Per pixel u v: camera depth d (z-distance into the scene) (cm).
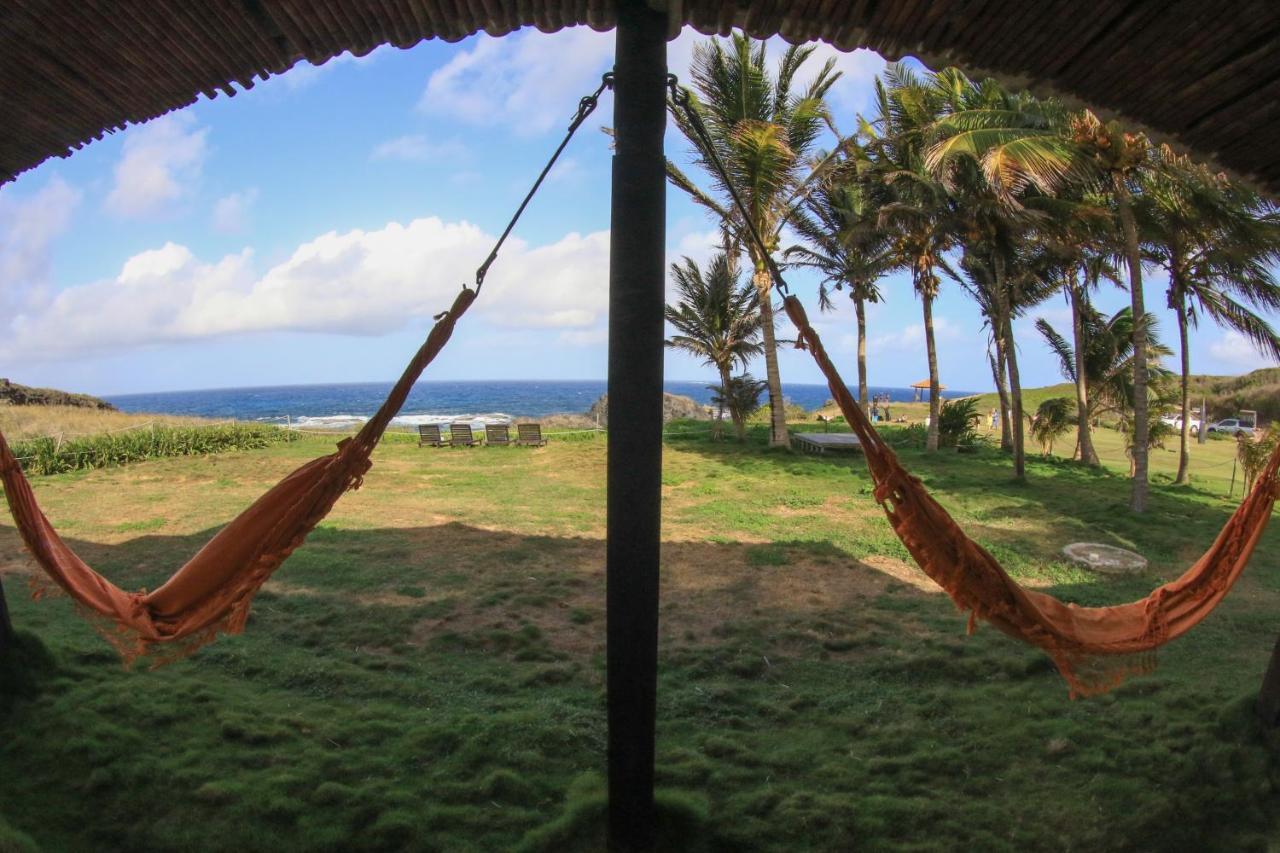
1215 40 389
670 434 2664
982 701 662
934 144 1586
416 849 458
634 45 429
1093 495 1669
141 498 1473
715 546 1205
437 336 441
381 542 1164
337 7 432
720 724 630
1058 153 1357
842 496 1609
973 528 1358
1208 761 524
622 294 434
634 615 443
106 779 491
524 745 567
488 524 1303
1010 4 398
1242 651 790
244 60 469
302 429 2912
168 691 616
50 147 523
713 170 2002
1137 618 469
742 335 2459
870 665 750
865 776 546
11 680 576
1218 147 462
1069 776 536
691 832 474
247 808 476
